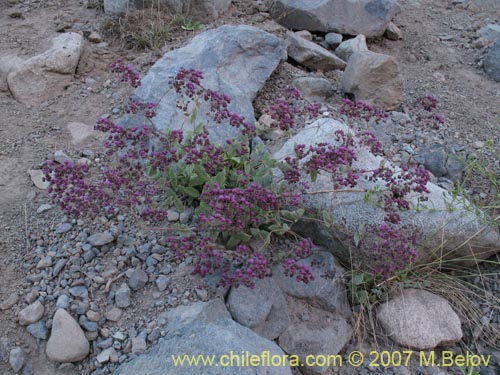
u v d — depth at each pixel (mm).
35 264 3127
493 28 5758
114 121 4090
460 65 5402
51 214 3381
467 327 3271
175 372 2600
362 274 3178
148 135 3477
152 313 2924
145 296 3004
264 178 3277
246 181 3088
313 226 3316
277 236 3295
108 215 3342
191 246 2936
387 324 3164
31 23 5020
